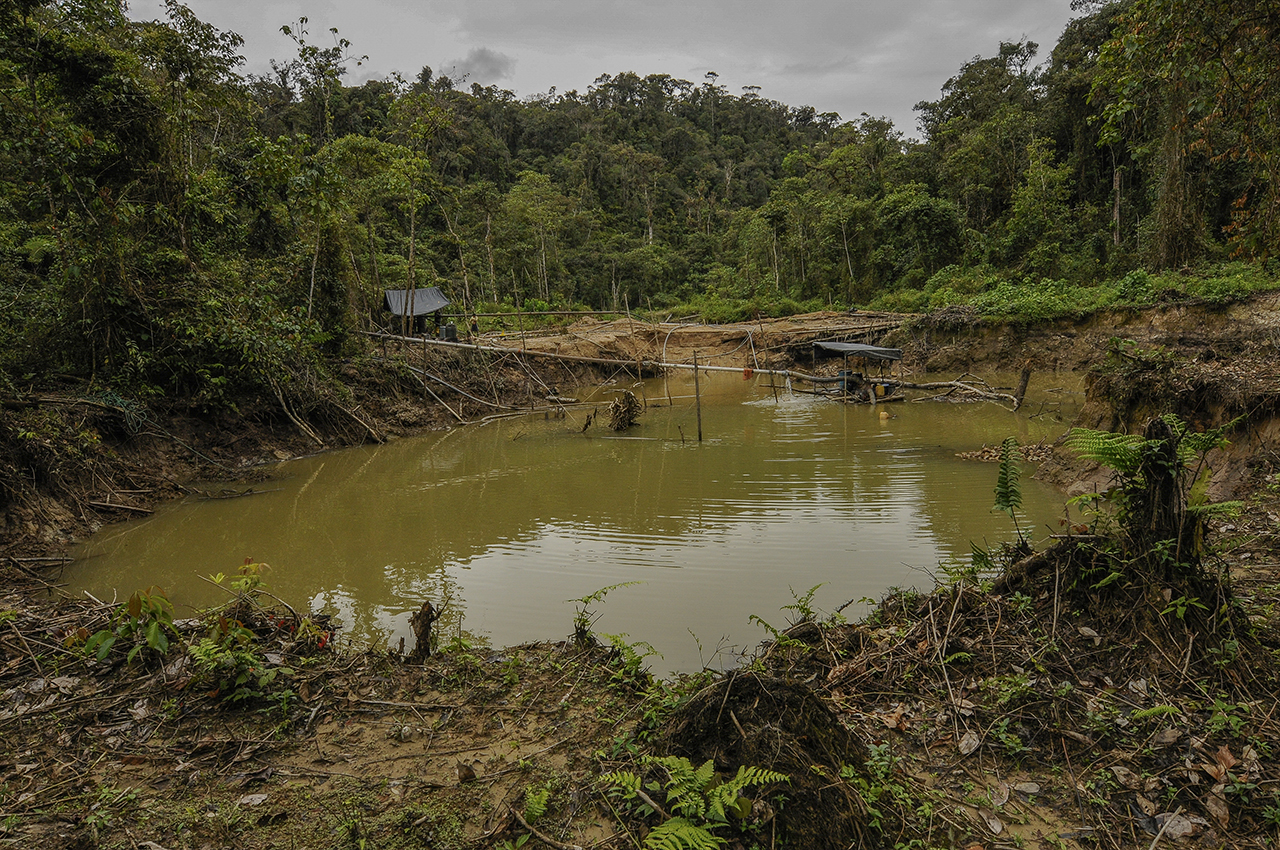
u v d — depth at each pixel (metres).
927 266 43.69
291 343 15.39
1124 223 36.91
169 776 3.65
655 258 63.06
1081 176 39.94
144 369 13.21
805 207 52.66
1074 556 4.73
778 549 8.58
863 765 3.40
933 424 18.02
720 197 86.06
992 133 43.56
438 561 8.62
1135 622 4.23
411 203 22.91
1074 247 37.41
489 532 9.86
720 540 9.05
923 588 7.06
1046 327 26.97
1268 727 3.50
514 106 84.38
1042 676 4.14
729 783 2.97
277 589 7.73
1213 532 6.59
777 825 2.93
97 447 11.12
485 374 23.52
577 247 62.62
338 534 9.88
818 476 12.67
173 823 3.26
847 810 3.03
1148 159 33.06
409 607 7.13
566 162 75.50
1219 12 8.09
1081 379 23.97
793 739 3.23
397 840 3.16
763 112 108.56
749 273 57.47
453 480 13.36
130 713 4.22
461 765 3.60
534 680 4.74
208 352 14.29
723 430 18.55
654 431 18.86
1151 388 9.98
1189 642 3.99
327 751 3.91
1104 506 8.98
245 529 10.16
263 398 15.61
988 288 35.69
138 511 10.77
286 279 18.45
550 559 8.55
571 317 43.75
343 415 17.20
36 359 12.54
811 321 37.03
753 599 6.98
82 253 12.52
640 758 3.54
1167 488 4.31
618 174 79.44
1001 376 26.69
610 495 11.91
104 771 3.69
